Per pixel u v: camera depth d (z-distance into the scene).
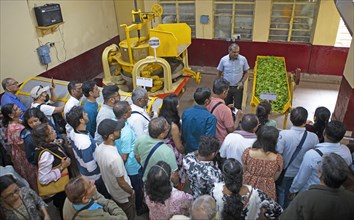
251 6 6.96
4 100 3.89
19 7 5.30
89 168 2.62
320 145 2.36
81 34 7.00
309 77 7.16
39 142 2.54
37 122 2.88
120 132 2.48
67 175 2.67
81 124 2.62
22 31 5.43
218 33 7.61
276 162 2.22
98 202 2.13
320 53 6.82
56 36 6.24
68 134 2.88
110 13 8.00
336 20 6.35
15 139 3.03
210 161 2.21
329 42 6.64
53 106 3.90
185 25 6.14
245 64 4.92
